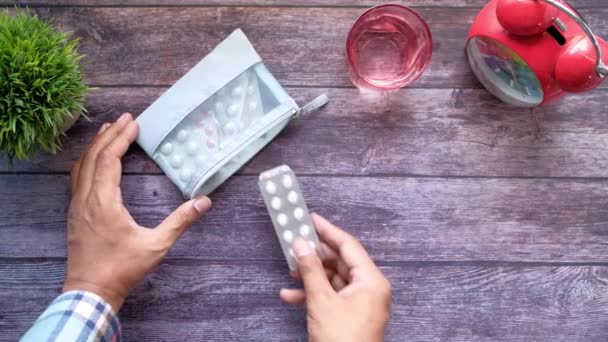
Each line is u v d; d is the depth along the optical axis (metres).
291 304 0.69
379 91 0.70
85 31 0.69
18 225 0.69
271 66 0.70
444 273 0.70
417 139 0.70
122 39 0.69
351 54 0.67
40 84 0.59
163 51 0.69
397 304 0.70
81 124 0.69
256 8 0.70
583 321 0.70
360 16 0.65
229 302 0.69
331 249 0.66
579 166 0.70
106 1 0.69
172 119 0.67
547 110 0.70
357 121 0.70
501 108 0.70
